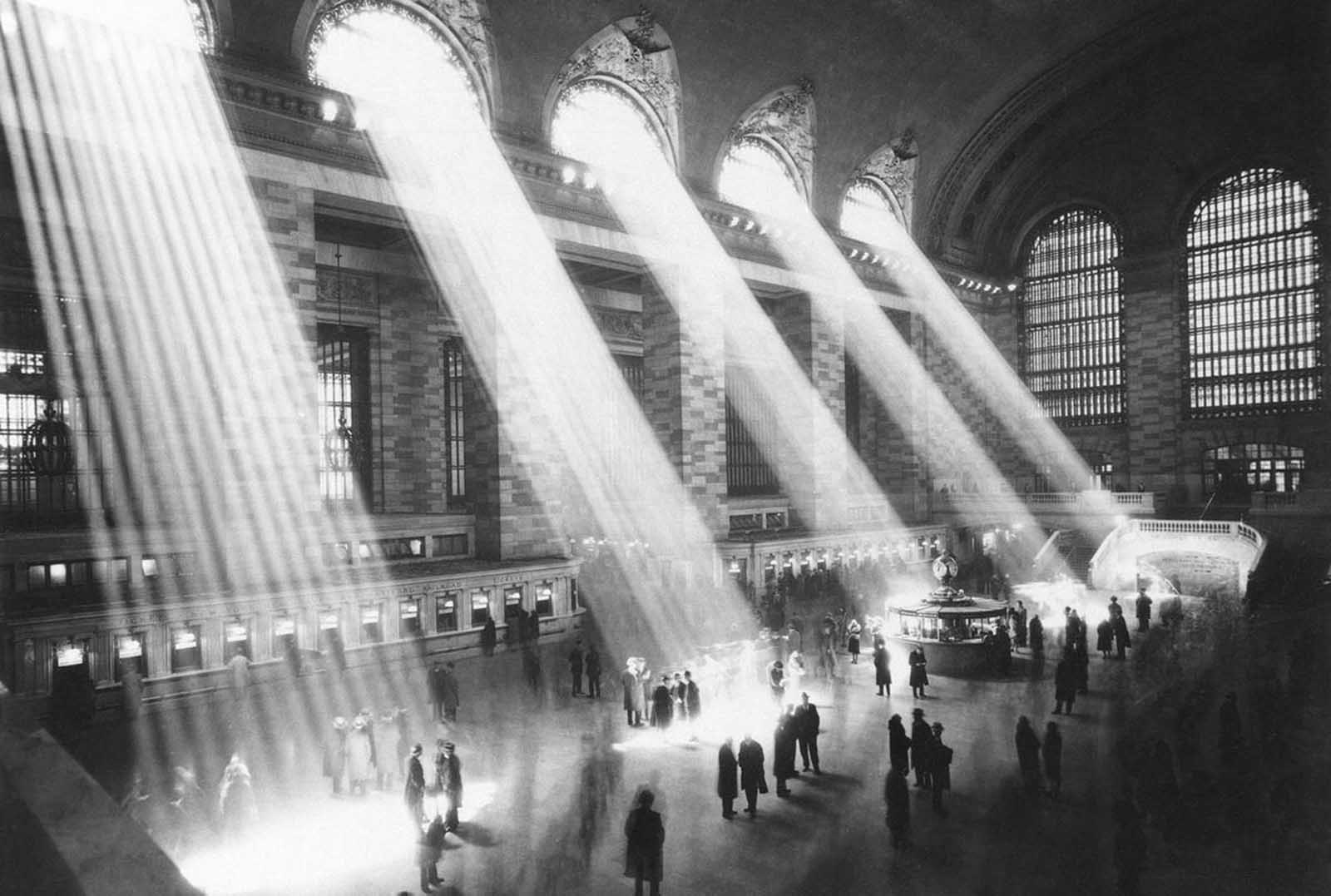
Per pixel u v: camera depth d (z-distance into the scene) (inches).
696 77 1389.0
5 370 935.7
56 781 213.0
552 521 1235.2
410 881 485.1
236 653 873.5
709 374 1472.7
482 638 1021.2
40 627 754.8
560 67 1240.2
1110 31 1670.8
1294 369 1707.7
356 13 1058.7
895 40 1521.9
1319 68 1637.6
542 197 1240.8
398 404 1358.3
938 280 1963.6
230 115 946.1
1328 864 473.4
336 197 1038.4
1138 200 1887.3
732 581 1446.9
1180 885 459.8
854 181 1737.2
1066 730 749.3
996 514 1862.7
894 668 987.3
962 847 520.4
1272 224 1732.3
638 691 778.2
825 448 1702.8
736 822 561.0
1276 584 1286.9
